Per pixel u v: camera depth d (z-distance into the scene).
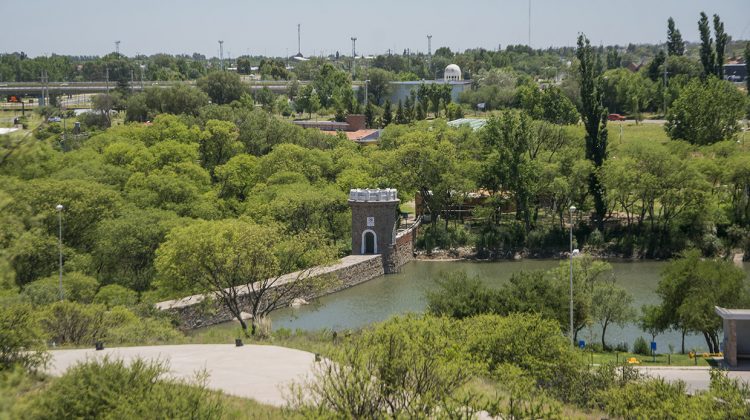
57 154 124.19
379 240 117.00
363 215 116.56
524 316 56.12
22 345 41.81
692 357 64.88
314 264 78.94
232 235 72.12
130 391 31.69
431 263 124.81
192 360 47.62
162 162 133.25
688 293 71.00
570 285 68.31
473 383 40.69
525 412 34.50
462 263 124.38
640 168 127.69
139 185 113.56
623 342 76.44
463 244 129.88
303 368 45.12
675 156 128.62
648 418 40.97
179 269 69.69
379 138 185.12
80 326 57.09
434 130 157.88
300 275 78.56
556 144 145.38
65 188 91.50
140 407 30.44
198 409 31.88
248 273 71.81
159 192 111.62
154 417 30.39
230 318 84.62
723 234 126.38
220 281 72.31
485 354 49.00
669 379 55.94
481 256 126.88
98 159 131.88
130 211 92.62
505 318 54.19
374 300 98.94
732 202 131.12
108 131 162.00
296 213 114.25
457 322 53.22
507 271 117.25
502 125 136.75
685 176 124.88
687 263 72.69
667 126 177.38
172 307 77.56
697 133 169.88
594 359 64.50
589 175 133.00
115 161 137.00
